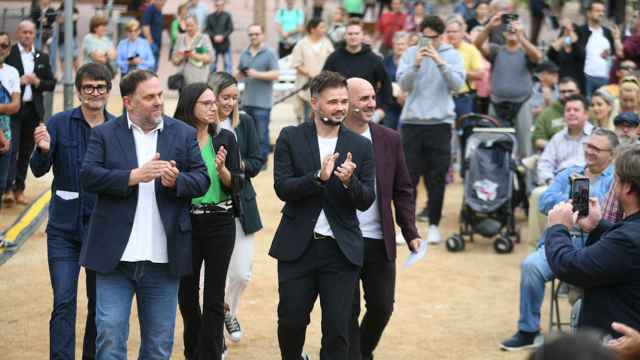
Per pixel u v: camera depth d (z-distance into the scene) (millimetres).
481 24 25203
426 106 16516
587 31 21672
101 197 8531
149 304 8648
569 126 15141
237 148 10172
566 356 3867
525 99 19703
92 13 35438
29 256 15203
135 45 25297
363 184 9242
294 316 9156
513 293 14219
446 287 14469
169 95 28984
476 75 20094
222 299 10062
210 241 9945
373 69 16844
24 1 33156
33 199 18375
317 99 9250
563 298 13930
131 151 8617
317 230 9141
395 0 27781
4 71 15820
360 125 10047
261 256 15820
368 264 9984
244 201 10930
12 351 11266
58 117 9766
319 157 9258
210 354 10039
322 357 9195
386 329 12531
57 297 9586
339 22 27609
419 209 19578
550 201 11891
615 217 10055
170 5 39375
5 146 15031
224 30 29188
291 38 30234
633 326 7328
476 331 12500
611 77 20094
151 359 8695
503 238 16438
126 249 8469
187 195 8469
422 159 16859
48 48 26359
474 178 16500
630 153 7363
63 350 9555
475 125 17750
